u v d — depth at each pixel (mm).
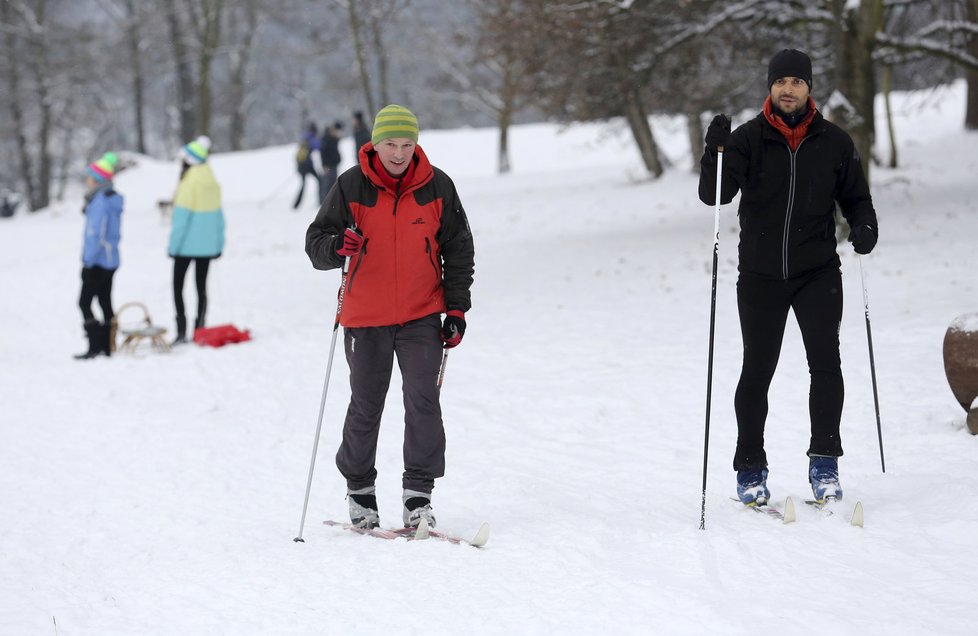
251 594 8242
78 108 94250
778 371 15484
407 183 9453
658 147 52781
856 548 8406
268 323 25062
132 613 8141
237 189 66750
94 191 22188
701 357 17172
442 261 10008
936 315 17969
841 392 9539
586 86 35625
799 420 13164
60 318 28828
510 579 8078
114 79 91438
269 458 13812
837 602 7254
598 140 52344
